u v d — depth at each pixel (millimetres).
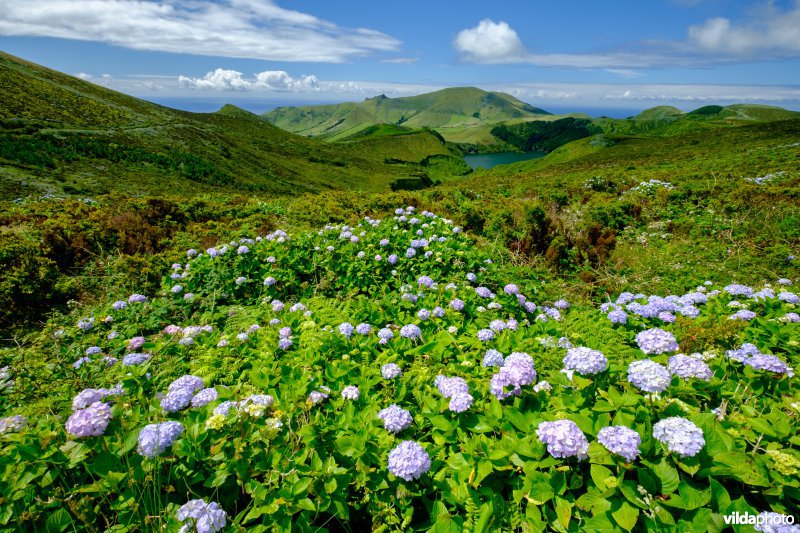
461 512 3014
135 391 4223
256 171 117188
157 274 9164
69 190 57969
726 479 2795
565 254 10023
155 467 2963
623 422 3035
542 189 22203
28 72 117812
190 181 85562
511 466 3008
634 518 2502
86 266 9883
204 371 4672
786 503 2666
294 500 2854
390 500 3018
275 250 8836
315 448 3309
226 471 3035
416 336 5121
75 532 2775
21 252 9336
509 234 11812
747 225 11703
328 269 8344
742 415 3414
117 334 6605
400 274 8141
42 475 2994
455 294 6762
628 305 5961
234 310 7168
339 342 5121
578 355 3518
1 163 59562
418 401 4008
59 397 4469
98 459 3008
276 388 4305
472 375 4293
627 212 14258
